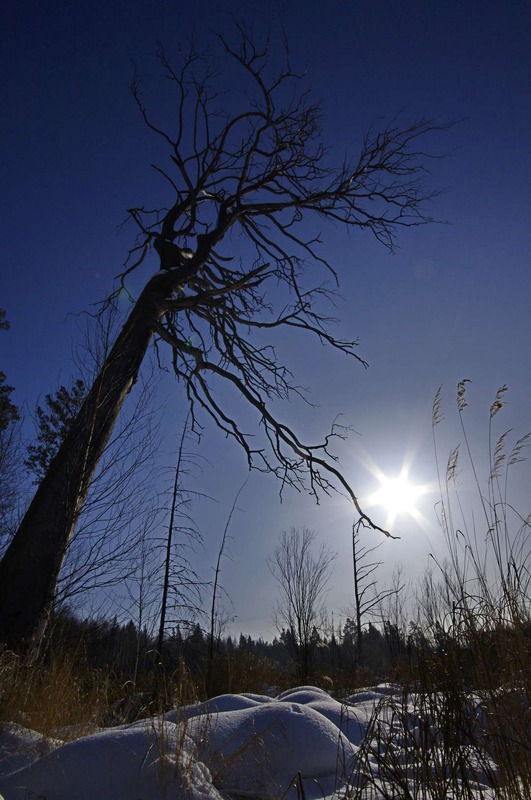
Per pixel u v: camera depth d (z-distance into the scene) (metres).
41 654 7.26
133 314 10.95
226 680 10.97
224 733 3.75
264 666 13.43
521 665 3.15
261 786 3.42
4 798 3.08
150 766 3.10
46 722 4.54
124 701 5.42
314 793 3.44
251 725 3.83
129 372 9.94
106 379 9.41
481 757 2.87
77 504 8.30
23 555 8.03
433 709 3.08
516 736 2.85
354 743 4.17
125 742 3.28
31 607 7.68
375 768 3.56
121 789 3.08
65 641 6.92
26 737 4.06
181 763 3.09
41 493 8.55
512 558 3.79
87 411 9.05
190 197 13.35
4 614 7.57
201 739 3.48
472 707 3.09
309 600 15.14
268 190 13.96
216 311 13.09
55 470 8.70
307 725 3.86
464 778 2.74
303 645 13.94
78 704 5.07
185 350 12.08
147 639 10.94
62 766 3.19
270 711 4.00
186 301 11.93
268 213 13.79
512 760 2.75
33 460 17.27
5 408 20.30
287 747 3.68
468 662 3.34
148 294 11.26
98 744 3.28
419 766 2.90
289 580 15.50
